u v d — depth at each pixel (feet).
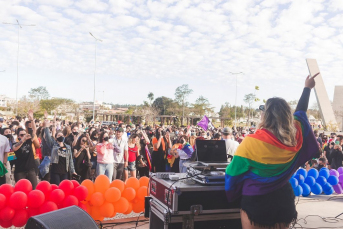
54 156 20.40
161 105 306.14
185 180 10.44
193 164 10.80
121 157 27.58
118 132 27.78
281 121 7.64
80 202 15.02
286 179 7.72
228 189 8.18
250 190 7.74
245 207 7.84
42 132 28.27
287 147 7.52
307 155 8.16
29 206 13.69
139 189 16.47
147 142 32.19
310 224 16.19
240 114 300.20
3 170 16.78
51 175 20.44
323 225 16.07
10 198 13.35
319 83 191.72
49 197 14.33
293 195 8.07
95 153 27.61
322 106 189.06
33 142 19.76
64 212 9.20
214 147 11.20
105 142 25.07
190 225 9.78
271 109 7.84
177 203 9.57
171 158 27.43
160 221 10.44
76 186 15.20
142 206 16.56
